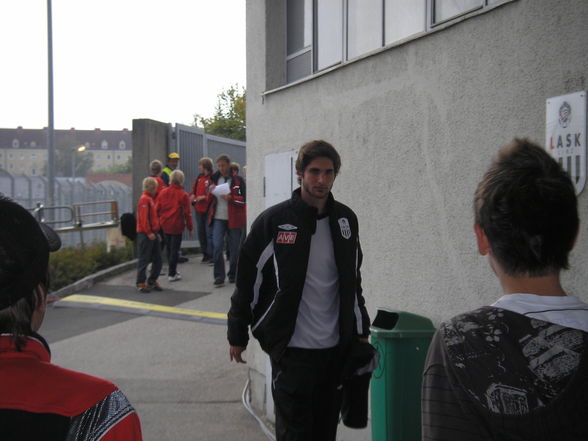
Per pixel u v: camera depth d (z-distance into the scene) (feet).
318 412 9.60
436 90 10.23
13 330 3.44
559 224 3.58
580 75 7.73
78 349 21.02
